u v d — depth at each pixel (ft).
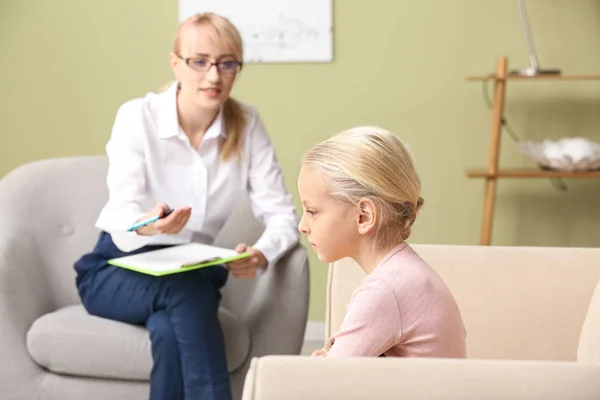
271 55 12.66
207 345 7.93
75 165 9.82
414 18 12.57
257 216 9.33
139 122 8.72
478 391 3.34
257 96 12.82
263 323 8.58
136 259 8.05
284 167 12.93
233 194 9.16
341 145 4.68
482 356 5.86
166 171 8.87
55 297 9.23
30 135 13.09
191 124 8.88
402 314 4.48
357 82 12.71
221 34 8.55
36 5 12.82
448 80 12.67
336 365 3.45
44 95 13.00
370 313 4.46
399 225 4.73
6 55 12.94
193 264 7.78
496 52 12.60
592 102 12.60
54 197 9.55
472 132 12.75
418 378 3.39
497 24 12.55
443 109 12.73
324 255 4.82
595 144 11.55
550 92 12.61
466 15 12.55
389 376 3.39
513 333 5.86
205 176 8.93
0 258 8.60
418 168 12.86
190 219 8.98
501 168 12.67
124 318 8.27
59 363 8.09
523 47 12.59
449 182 12.87
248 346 8.47
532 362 3.51
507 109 12.70
